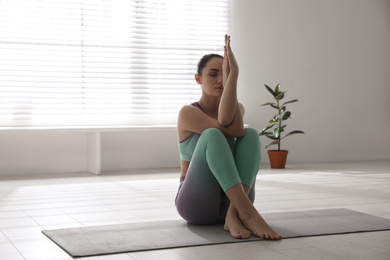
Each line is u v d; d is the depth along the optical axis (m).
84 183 4.62
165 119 5.95
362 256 2.11
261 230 2.37
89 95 5.66
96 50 5.66
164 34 5.93
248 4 6.20
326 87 6.56
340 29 6.60
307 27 6.44
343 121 6.66
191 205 2.57
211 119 2.59
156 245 2.27
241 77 6.20
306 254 2.13
